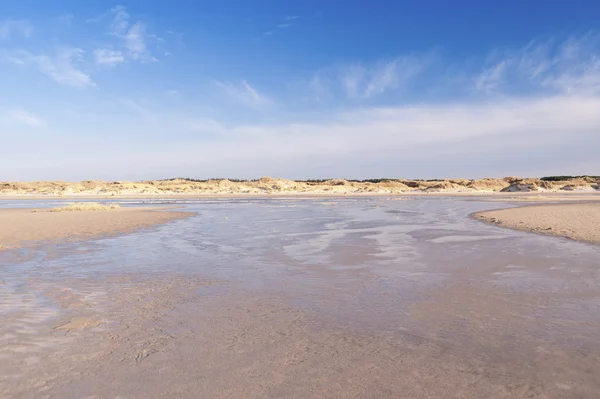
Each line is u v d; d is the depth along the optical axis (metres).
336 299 7.86
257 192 148.00
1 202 68.88
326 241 15.76
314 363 5.04
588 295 7.96
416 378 4.64
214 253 13.23
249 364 5.02
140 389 4.41
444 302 7.60
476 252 12.96
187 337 5.93
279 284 9.07
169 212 35.09
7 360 5.15
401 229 19.83
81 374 4.77
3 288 8.83
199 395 4.28
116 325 6.46
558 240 15.33
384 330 6.18
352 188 157.62
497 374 4.73
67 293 8.40
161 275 10.05
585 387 4.42
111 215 30.56
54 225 22.42
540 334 5.96
